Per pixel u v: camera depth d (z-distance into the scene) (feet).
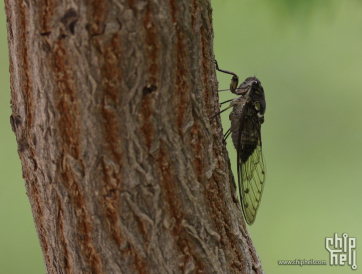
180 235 2.27
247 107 2.43
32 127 2.26
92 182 2.25
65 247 2.27
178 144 2.26
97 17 2.06
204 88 2.27
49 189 2.26
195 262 2.27
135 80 2.16
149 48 2.15
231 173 2.31
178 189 2.26
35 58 2.21
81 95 2.17
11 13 2.25
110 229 2.26
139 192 2.25
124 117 2.20
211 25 2.27
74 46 2.10
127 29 2.08
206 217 2.27
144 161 2.25
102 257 2.26
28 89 2.26
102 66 2.12
